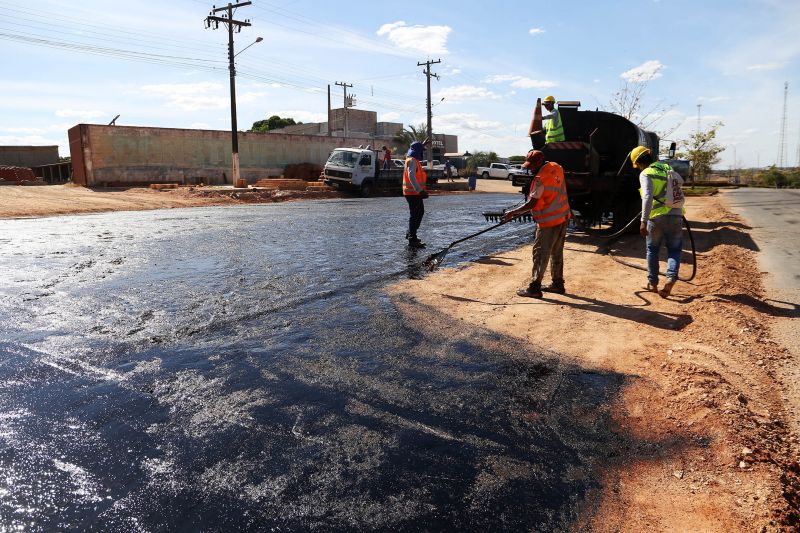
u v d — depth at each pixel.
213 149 32.22
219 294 6.09
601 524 2.39
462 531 2.31
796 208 17.55
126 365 4.01
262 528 2.29
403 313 5.49
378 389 3.71
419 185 9.48
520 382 3.88
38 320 5.05
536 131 11.20
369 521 2.35
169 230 11.98
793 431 3.20
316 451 2.90
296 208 19.12
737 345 4.48
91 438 2.98
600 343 4.71
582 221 11.52
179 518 2.34
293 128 71.56
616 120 10.60
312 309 5.56
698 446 3.00
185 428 3.11
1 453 2.81
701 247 9.52
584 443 3.07
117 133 28.23
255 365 4.07
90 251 8.95
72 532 2.24
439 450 2.95
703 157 35.41
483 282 6.98
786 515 2.39
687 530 2.34
